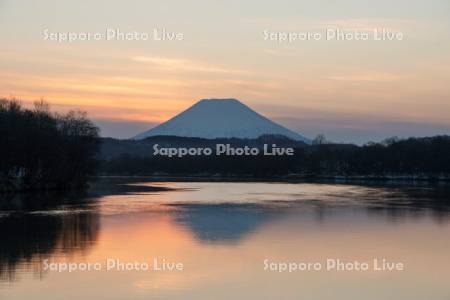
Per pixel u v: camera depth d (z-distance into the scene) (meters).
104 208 95.50
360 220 76.75
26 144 130.75
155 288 39.53
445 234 63.00
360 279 42.62
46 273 43.44
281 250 53.12
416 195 136.75
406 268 45.97
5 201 109.31
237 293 38.69
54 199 117.00
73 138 156.50
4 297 37.22
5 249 53.12
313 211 90.19
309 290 39.59
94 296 37.53
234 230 66.25
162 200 116.75
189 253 51.56
